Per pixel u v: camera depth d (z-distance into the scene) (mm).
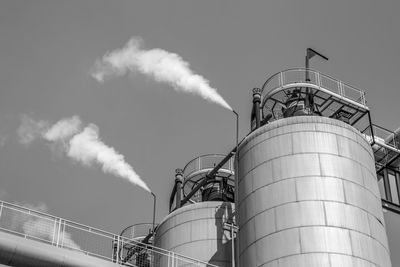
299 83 38500
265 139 35844
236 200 36562
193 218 41031
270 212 33594
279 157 34875
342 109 39594
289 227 32719
